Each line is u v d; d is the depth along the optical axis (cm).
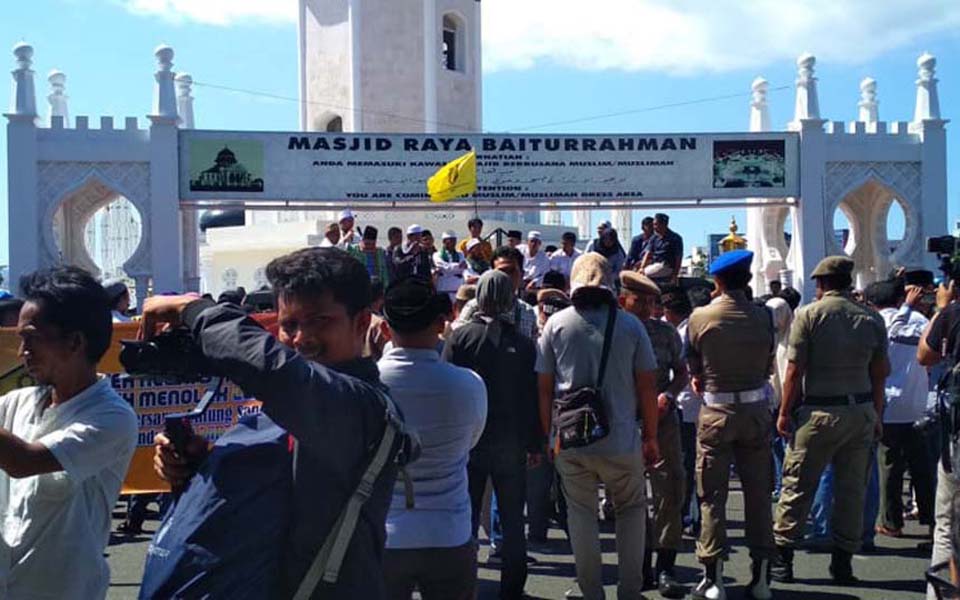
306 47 3250
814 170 2216
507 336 673
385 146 2122
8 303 781
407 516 427
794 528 742
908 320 891
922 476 892
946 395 602
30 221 2039
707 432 691
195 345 269
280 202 2128
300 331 291
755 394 690
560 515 962
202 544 261
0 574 338
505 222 3228
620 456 613
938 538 592
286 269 292
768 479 703
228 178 2084
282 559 268
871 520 855
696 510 917
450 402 439
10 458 324
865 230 2470
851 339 720
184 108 2577
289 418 257
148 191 2072
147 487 785
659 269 1537
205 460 279
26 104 2048
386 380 439
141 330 275
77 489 344
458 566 434
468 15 3325
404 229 3066
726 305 692
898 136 2272
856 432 726
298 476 269
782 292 1191
